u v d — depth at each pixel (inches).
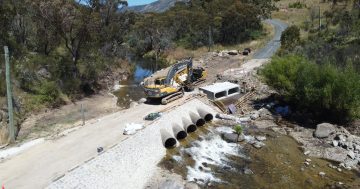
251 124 1443.2
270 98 1672.0
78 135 1204.5
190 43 3700.8
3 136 1253.1
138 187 968.9
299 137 1315.2
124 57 2952.8
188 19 4003.4
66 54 2276.1
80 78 2015.3
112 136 1178.0
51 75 1904.5
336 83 1343.5
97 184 945.5
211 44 3595.0
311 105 1446.9
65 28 1979.6
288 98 1528.1
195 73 1908.2
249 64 2369.6
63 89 1835.6
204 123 1430.9
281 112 1541.6
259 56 2704.2
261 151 1213.1
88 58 2255.2
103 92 2055.9
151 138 1197.1
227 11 3754.9
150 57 3491.6
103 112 1653.5
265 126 1421.0
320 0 5561.0
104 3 3356.3
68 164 986.1
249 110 1579.7
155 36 3656.5
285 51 2527.1
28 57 1985.7
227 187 994.1
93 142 1134.4
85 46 2265.0
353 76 1359.5
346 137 1262.3
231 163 1130.0
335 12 4094.5
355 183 1011.3
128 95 2004.2
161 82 1594.5
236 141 1280.8
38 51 2245.3
